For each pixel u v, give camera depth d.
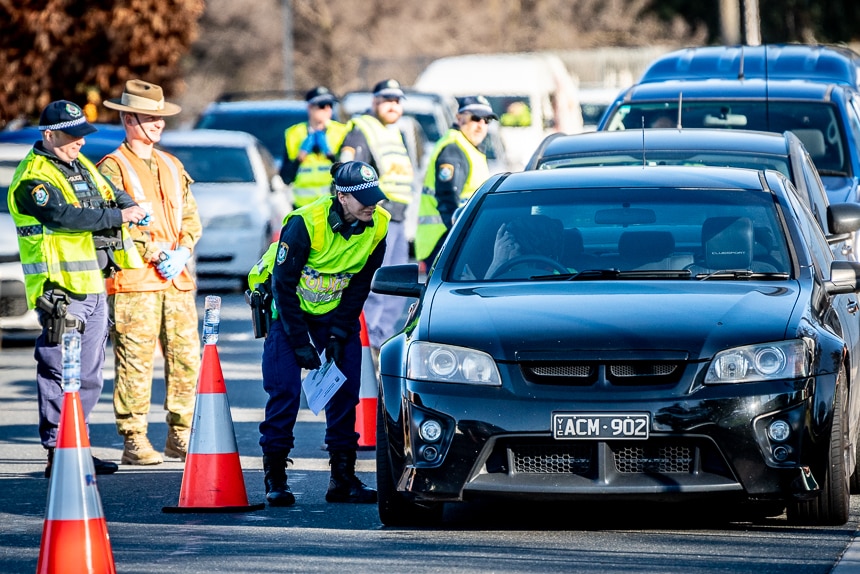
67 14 73.06
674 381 23.11
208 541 24.00
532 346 23.44
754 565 21.66
